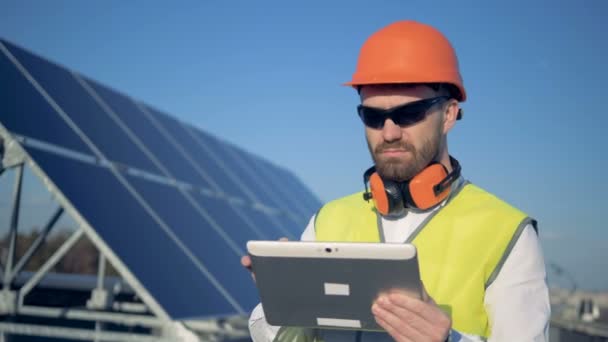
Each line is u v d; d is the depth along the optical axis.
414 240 2.17
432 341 1.70
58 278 7.91
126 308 7.03
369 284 1.75
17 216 5.64
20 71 6.59
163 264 5.95
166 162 8.42
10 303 5.55
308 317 1.94
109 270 18.95
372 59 2.16
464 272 2.04
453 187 2.22
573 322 10.36
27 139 5.70
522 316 1.94
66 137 6.36
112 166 6.86
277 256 1.81
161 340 5.22
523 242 2.03
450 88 2.20
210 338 7.15
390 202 2.19
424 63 2.11
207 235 7.58
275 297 1.91
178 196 7.87
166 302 5.36
